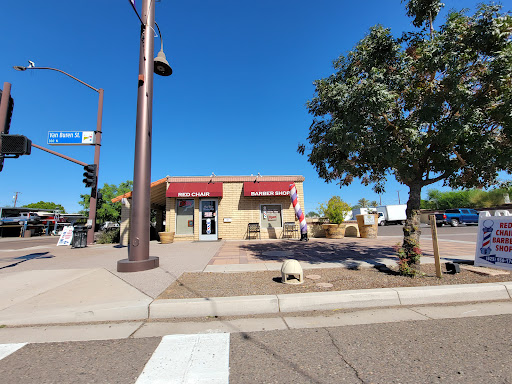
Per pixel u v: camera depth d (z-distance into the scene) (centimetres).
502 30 495
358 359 284
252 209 1515
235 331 362
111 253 1038
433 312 423
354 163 662
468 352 295
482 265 643
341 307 446
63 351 313
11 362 289
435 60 516
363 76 615
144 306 417
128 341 338
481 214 661
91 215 1364
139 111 705
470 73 568
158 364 279
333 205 1481
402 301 461
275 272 645
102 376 260
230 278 586
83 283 553
